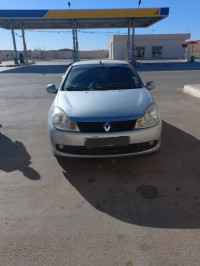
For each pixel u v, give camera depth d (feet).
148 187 8.98
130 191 8.77
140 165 10.60
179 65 74.28
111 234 6.75
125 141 9.25
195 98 24.06
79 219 7.38
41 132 15.38
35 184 9.36
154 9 64.90
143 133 9.42
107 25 90.68
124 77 13.43
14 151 12.50
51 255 6.09
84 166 10.66
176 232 6.75
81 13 66.44
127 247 6.28
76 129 9.44
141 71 56.85
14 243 6.50
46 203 8.20
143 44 132.98
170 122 16.61
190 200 8.14
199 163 10.60
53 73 56.39
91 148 9.32
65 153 9.78
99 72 13.83
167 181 9.30
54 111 10.41
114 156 9.49
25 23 83.46
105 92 11.70
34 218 7.46
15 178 9.83
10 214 7.66
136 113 9.65
